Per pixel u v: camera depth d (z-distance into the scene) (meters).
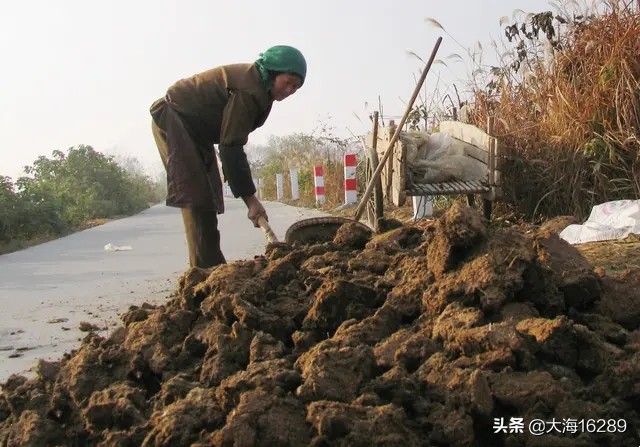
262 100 5.33
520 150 8.16
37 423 3.17
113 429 3.03
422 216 9.09
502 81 9.30
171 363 3.39
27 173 28.67
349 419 2.61
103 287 7.93
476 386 2.74
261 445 2.60
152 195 50.31
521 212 8.11
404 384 2.86
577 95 7.85
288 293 3.81
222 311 3.52
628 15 7.83
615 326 3.27
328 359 2.94
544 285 3.37
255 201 5.48
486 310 3.23
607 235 6.06
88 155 30.00
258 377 2.87
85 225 20.78
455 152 7.67
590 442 2.62
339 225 5.51
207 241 5.74
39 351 5.25
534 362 2.94
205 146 5.66
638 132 7.36
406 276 3.70
